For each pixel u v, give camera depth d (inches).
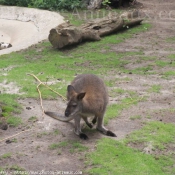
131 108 382.3
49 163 277.1
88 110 305.9
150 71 504.4
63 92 419.2
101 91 318.3
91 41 649.6
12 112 360.8
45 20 835.4
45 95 409.7
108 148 294.8
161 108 384.2
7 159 281.3
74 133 323.9
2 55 582.6
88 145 303.1
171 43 645.9
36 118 352.2
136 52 591.5
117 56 570.9
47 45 635.5
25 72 489.7
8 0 1024.2
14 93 417.1
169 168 275.9
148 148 299.9
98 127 327.6
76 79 332.5
